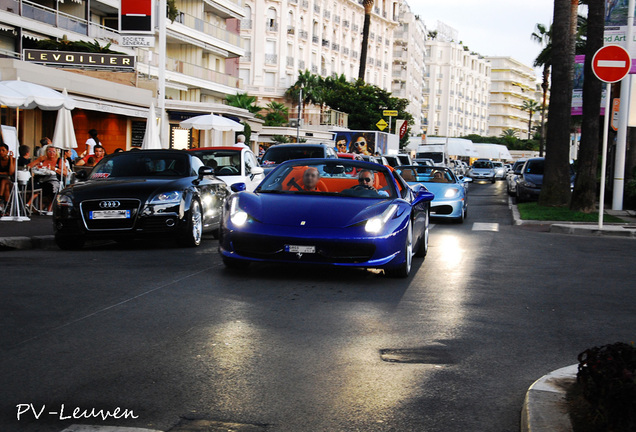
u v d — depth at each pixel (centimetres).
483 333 579
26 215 1455
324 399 407
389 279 832
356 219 791
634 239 1409
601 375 322
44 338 519
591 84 1873
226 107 3722
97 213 1017
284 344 521
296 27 7256
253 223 793
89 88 2386
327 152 1811
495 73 17150
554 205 2088
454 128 14512
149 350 495
